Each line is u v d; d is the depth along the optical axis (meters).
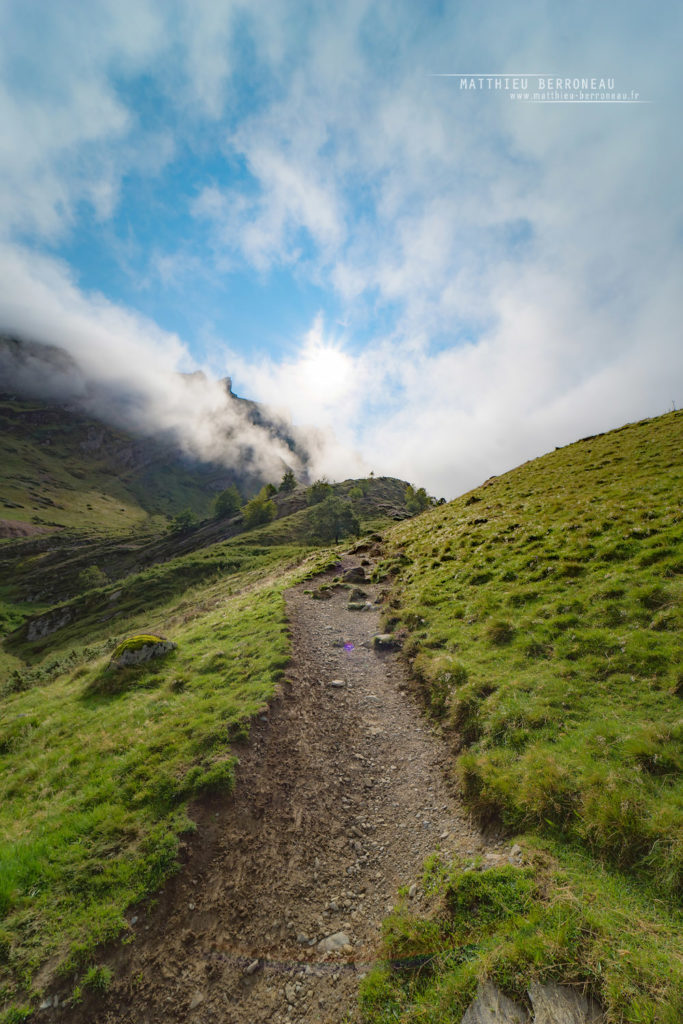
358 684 16.58
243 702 14.39
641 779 8.06
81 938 7.56
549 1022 5.21
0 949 7.43
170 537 169.75
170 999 6.91
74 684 20.41
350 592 27.30
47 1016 6.62
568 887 6.83
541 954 5.86
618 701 10.57
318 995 6.84
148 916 8.02
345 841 9.88
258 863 9.23
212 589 61.66
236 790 10.77
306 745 12.99
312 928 7.95
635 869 6.83
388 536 44.22
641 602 13.77
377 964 7.03
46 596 125.75
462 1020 5.73
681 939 5.64
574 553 19.06
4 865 9.02
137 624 59.53
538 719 10.77
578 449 44.84
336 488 196.88
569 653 13.03
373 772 12.05
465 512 36.31
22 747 15.00
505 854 8.03
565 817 8.09
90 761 12.84
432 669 15.21
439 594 21.64
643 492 23.44
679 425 36.84
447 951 6.73
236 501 193.50
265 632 20.92
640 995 5.05
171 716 14.40
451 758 11.53
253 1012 6.75
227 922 8.09
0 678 58.75
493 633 15.73
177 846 9.19
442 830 9.48
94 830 9.88
